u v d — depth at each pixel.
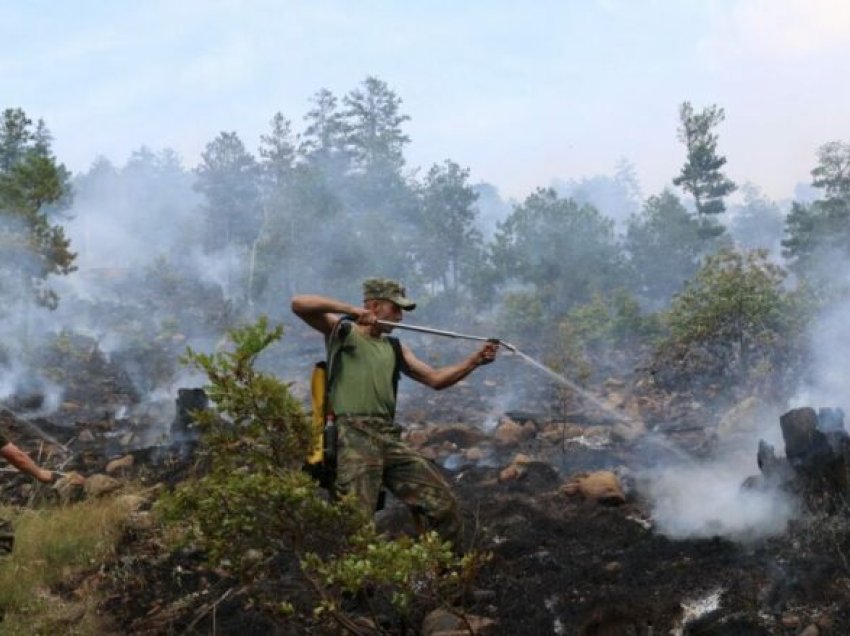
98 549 5.99
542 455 8.80
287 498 3.98
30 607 5.25
